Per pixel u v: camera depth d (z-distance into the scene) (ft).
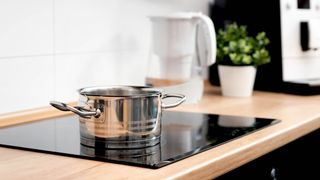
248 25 6.06
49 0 4.27
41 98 4.26
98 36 4.84
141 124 3.02
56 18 4.36
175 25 5.12
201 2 6.48
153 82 5.26
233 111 4.49
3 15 3.87
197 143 3.11
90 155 2.77
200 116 4.22
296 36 5.90
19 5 4.00
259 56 5.38
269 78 5.89
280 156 3.94
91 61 4.78
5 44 3.91
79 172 2.44
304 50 5.97
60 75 4.44
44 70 4.28
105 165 2.58
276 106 4.79
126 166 2.56
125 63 5.23
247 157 3.07
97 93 3.35
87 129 3.09
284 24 5.76
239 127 3.68
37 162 2.65
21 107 4.09
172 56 5.17
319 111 4.46
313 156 4.62
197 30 5.53
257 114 4.32
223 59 5.46
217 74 6.38
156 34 5.22
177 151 2.87
